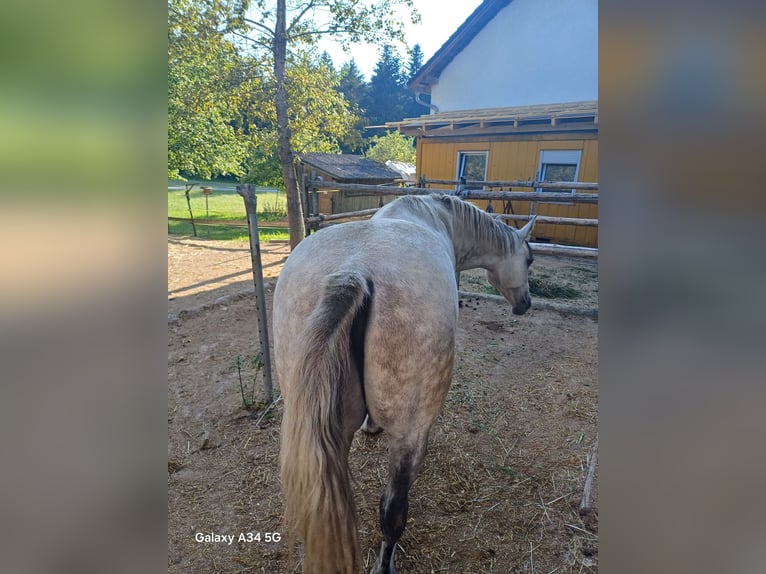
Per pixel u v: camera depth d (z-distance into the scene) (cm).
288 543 130
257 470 241
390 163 1780
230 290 561
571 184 576
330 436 126
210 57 666
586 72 856
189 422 282
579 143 790
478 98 1013
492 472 241
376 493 227
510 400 314
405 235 173
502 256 288
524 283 308
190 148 1098
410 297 146
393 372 143
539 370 360
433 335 149
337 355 130
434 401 157
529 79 929
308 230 611
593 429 281
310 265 157
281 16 606
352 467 244
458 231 257
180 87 800
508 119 801
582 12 843
